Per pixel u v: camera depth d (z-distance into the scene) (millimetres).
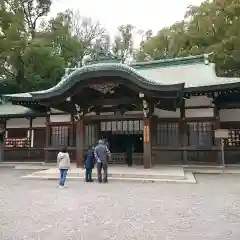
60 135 20016
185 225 5641
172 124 17406
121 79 14188
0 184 11711
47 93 15078
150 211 6777
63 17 32844
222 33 26609
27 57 24859
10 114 21359
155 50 34312
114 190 9859
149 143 14945
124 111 16250
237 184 11195
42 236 5008
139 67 21969
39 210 6977
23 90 28422
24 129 21844
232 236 4961
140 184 11297
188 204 7535
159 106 16781
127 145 16781
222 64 25656
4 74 27266
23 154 21609
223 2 25516
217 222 5848
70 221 5973
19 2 29328
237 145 17109
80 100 15688
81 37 41156
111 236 4988
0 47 23734
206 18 26438
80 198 8422
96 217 6273
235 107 17062
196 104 17219
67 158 10945
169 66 21219
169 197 8516
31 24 31328
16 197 8742
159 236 4969
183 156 16938
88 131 18562
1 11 23859
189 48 29203
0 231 5316
